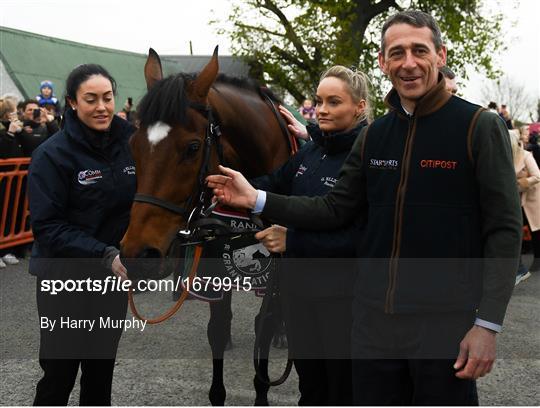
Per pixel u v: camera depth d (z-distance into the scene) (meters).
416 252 1.76
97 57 19.08
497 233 1.71
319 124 2.36
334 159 2.33
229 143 2.62
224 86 2.80
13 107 6.99
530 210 6.50
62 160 2.36
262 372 2.90
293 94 15.70
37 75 15.83
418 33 1.77
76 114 2.40
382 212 1.83
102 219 2.45
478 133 1.72
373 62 15.20
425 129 1.77
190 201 2.26
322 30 14.52
